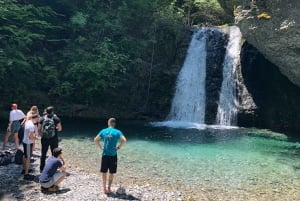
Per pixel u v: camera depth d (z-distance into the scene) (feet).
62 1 88.33
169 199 31.86
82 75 78.23
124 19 89.66
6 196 30.68
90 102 79.82
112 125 32.55
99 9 90.17
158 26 88.69
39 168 39.04
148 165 42.70
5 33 77.25
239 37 83.20
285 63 61.67
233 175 39.65
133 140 56.59
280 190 35.06
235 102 77.66
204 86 83.20
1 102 73.46
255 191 34.65
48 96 78.48
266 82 77.82
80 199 30.58
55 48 85.71
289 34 54.03
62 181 35.45
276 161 46.06
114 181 36.42
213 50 86.28
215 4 110.42
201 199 32.24
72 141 53.98
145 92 83.51
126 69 83.10
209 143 56.13
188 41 90.07
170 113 82.28
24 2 84.17
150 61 86.22
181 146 53.31
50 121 36.52
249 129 71.26
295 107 74.38
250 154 49.57
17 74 75.56
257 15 57.72
